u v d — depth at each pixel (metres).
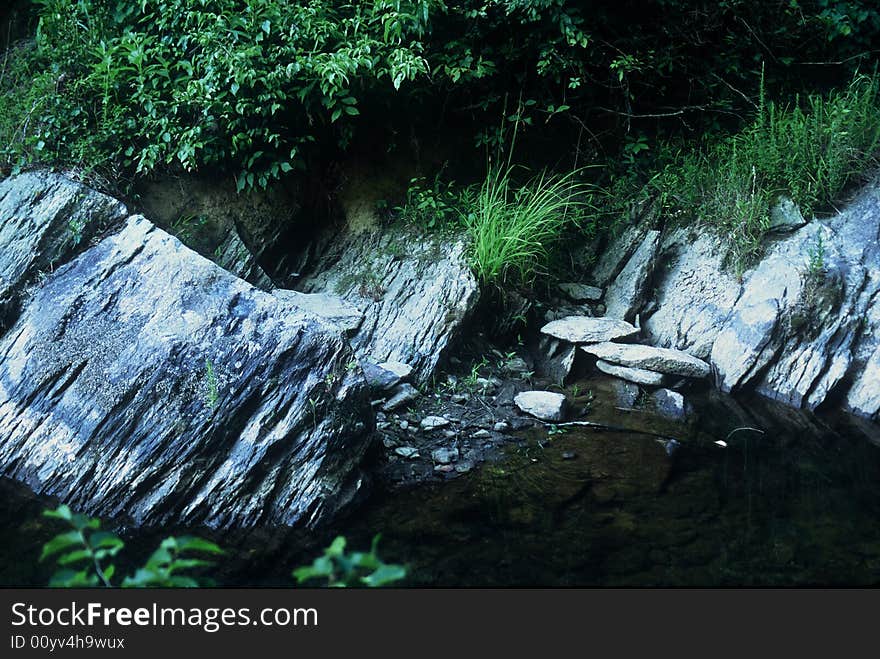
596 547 4.15
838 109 6.78
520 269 6.40
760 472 4.99
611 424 5.58
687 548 4.14
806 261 6.28
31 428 4.69
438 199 6.67
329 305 6.18
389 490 4.75
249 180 6.25
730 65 7.46
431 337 5.96
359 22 6.18
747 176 6.78
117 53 6.16
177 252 5.12
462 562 4.00
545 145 7.28
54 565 3.87
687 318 6.54
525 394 5.80
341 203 6.78
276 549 4.16
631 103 7.43
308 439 4.54
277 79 5.96
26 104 6.20
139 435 4.49
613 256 7.00
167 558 2.06
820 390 5.89
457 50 6.55
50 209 5.38
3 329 5.07
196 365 4.64
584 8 6.78
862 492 4.76
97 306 4.97
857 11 7.66
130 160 6.22
